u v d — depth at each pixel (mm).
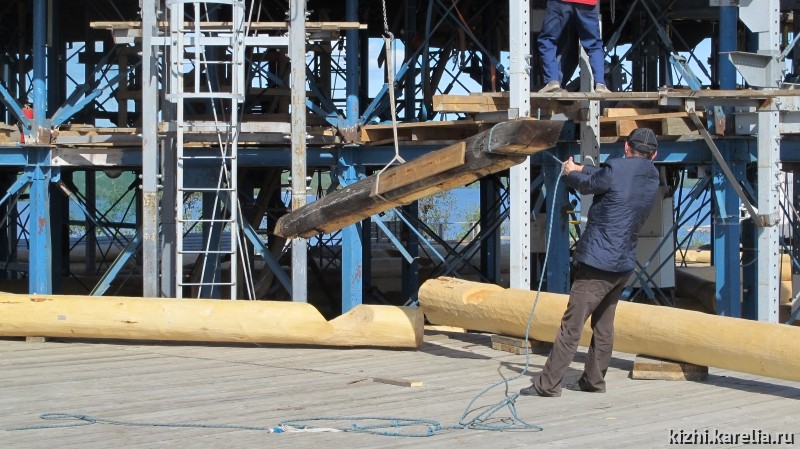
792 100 10938
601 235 7559
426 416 7168
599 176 7527
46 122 13414
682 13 17281
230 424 6918
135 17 18391
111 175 19094
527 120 7133
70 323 10508
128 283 20141
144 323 10359
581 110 11492
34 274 13766
